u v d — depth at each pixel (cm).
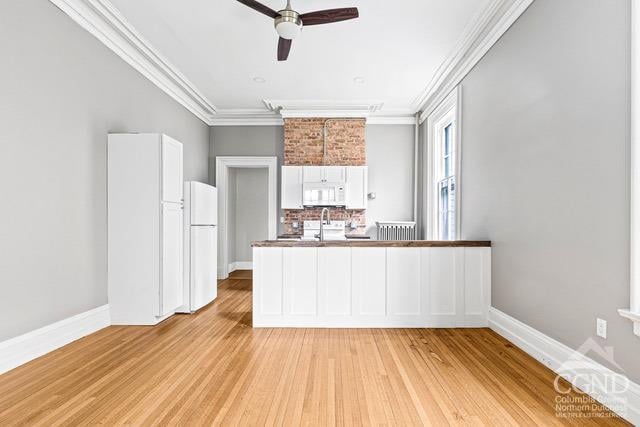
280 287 364
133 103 414
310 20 302
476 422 192
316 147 629
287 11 293
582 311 229
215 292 496
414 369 259
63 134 307
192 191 428
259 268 365
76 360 274
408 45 402
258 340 323
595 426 188
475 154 401
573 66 237
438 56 427
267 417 196
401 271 364
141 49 402
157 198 369
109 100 370
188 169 575
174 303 395
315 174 611
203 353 290
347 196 610
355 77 494
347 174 612
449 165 539
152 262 369
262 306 364
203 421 192
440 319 364
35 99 279
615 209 202
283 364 268
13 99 260
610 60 205
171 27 367
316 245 363
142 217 369
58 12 300
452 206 525
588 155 223
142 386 232
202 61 447
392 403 212
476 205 397
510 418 196
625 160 195
